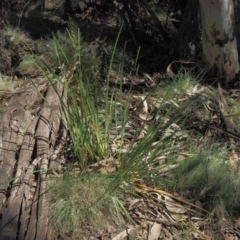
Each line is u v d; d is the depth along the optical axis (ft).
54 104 17.65
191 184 15.62
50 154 15.53
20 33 27.09
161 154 16.20
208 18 21.47
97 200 14.10
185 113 19.24
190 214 14.83
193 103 19.54
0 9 30.66
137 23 28.60
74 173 15.19
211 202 15.11
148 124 18.15
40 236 13.00
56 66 23.06
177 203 15.11
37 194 14.14
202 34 22.22
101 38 27.12
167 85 21.54
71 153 16.07
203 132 18.43
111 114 17.44
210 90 21.31
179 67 23.57
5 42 23.91
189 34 23.39
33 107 18.76
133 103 19.85
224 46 21.79
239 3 24.08
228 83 22.43
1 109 18.06
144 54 25.61
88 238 13.67
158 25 26.68
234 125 18.81
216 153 16.88
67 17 30.50
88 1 29.53
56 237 13.51
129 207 14.61
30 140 15.97
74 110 16.08
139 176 15.06
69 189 14.33
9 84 20.88
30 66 22.89
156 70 24.30
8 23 27.55
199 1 21.79
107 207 14.28
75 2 30.96
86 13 29.76
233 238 14.34
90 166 15.49
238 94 21.65
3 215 13.28
